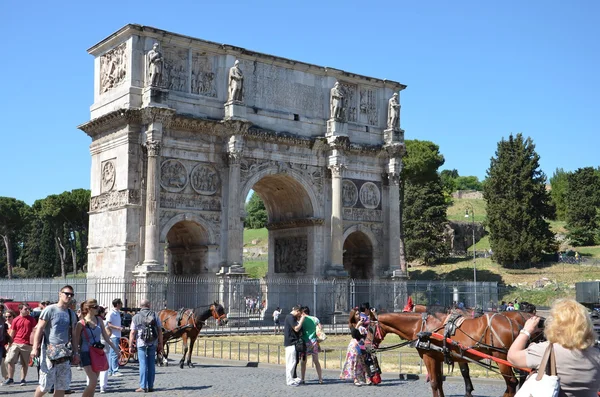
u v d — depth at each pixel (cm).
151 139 5716
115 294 5678
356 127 7150
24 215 14475
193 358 3941
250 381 2959
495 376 3186
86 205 12988
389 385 2847
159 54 5784
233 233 6106
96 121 6053
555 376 941
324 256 6812
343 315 6581
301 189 6775
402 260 10438
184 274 6406
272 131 6469
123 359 3519
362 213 7112
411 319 2286
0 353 2675
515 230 10800
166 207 5878
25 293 6594
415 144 11400
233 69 6206
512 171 11000
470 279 10581
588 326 947
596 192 13350
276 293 6512
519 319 2058
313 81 6912
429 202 11812
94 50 6338
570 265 10569
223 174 6228
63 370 1880
